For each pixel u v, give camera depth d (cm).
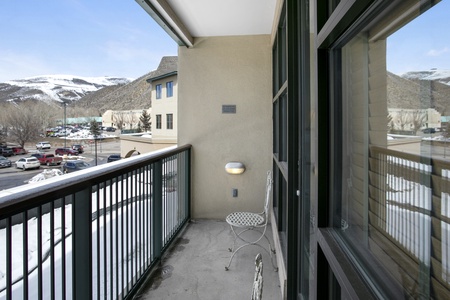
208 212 416
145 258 255
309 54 174
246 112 405
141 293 234
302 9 197
